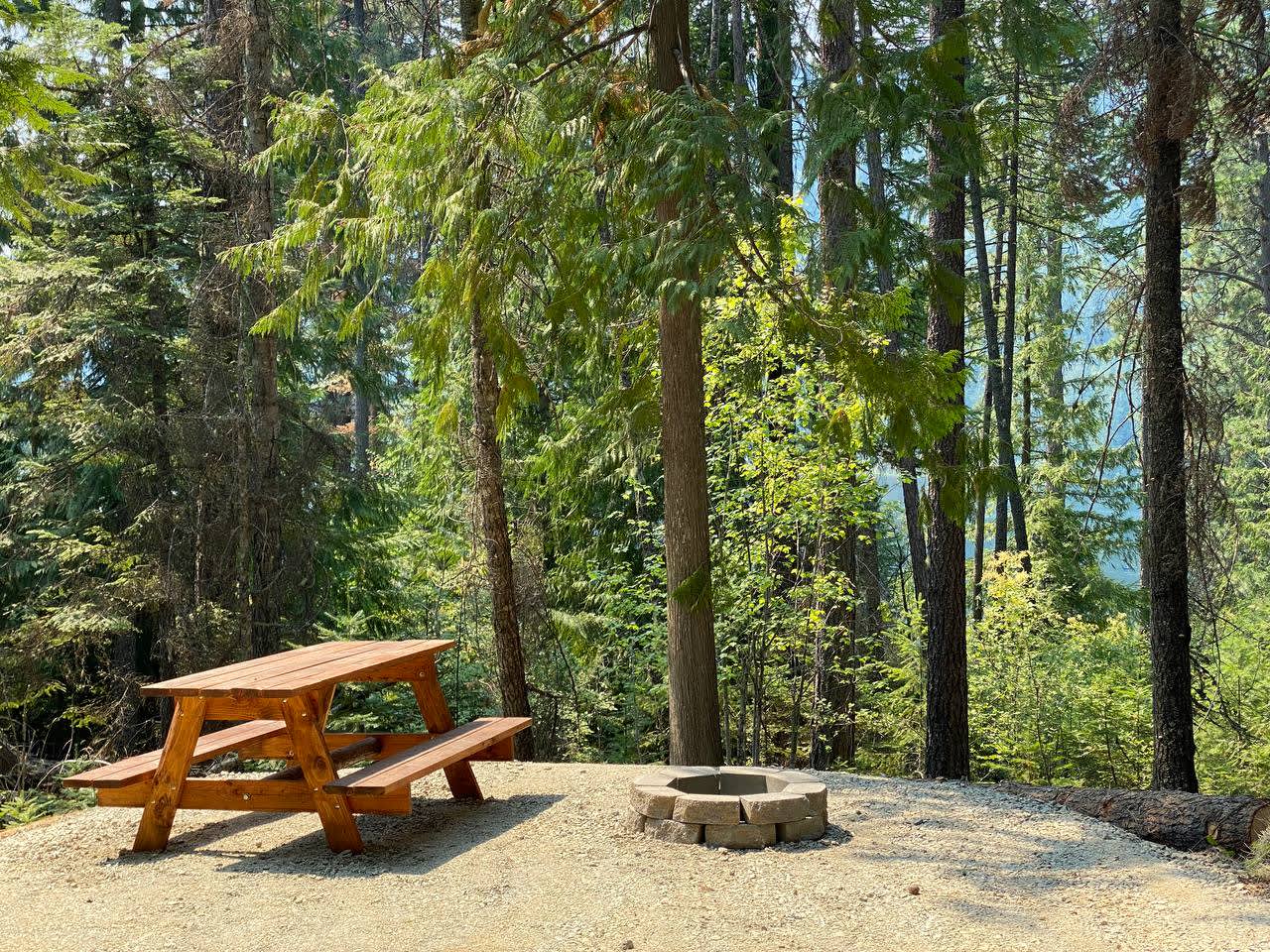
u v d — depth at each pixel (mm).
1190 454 8984
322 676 5582
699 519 8266
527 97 7012
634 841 5660
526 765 7605
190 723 5637
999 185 18438
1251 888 5082
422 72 8180
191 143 12828
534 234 7453
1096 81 8773
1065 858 5461
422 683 6887
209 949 4227
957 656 10234
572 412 13086
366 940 4309
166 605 12516
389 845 5676
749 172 6758
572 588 13406
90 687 12773
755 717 12125
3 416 12938
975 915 4598
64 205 5801
